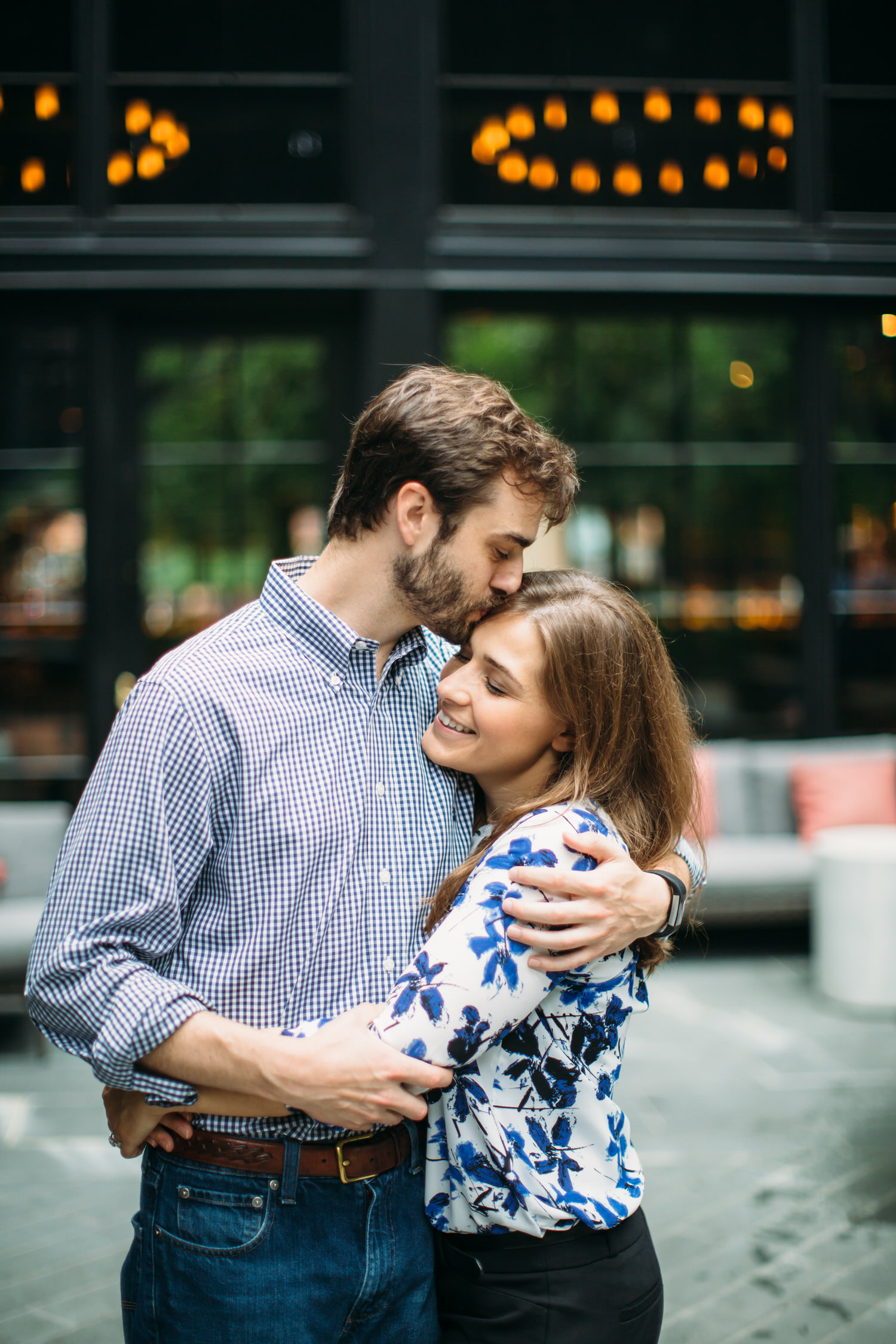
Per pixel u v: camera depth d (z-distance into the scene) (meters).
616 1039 1.14
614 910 1.05
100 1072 1.00
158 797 1.03
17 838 4.37
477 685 1.16
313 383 5.25
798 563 5.41
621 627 1.16
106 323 5.05
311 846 1.08
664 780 1.20
